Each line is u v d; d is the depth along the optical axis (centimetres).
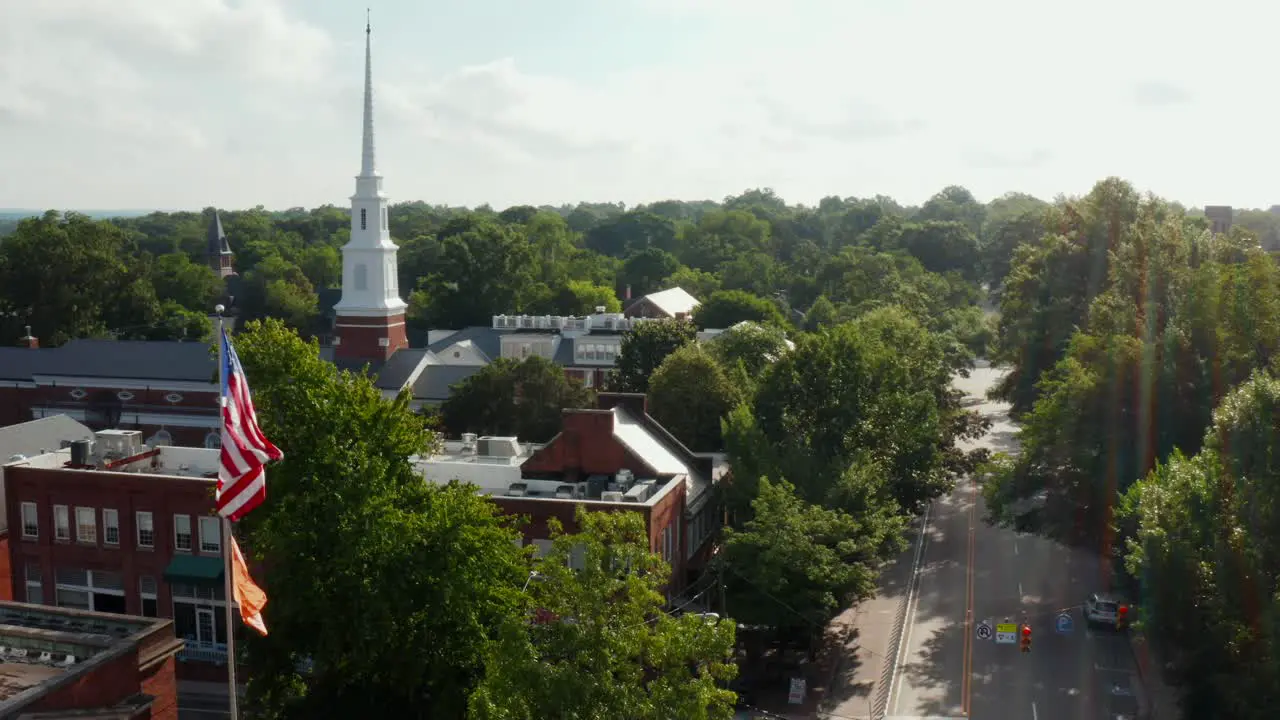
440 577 3884
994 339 15750
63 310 14338
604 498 5475
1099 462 6638
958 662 5869
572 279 18950
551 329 12188
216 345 4494
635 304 13938
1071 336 9262
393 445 4238
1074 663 5831
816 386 6806
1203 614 4384
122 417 10369
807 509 5719
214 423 10200
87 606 6044
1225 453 4594
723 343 10388
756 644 5772
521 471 6125
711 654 3109
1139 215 9831
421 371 10362
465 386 8631
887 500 6600
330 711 4175
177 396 10256
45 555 6053
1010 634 6131
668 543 5666
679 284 19425
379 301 10638
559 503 5331
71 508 5997
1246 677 4038
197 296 17562
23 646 3325
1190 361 6612
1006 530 8494
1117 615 6284
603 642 3023
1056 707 5238
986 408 13612
